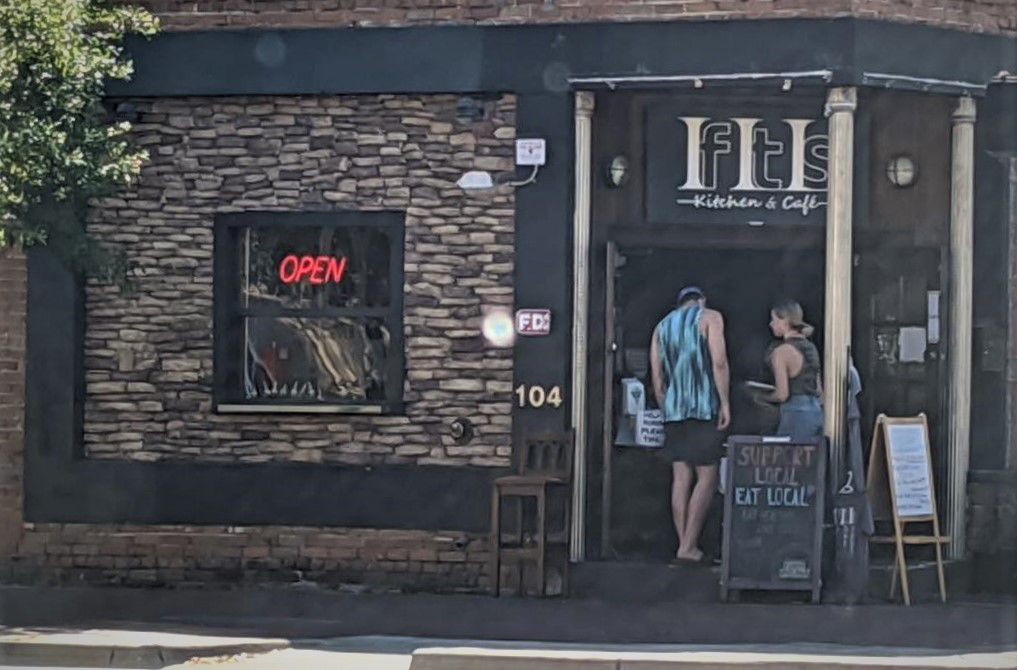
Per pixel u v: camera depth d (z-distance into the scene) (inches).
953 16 555.8
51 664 460.1
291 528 574.2
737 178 568.7
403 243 572.7
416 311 570.9
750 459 533.0
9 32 495.5
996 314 573.6
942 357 576.4
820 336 573.9
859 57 538.6
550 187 561.0
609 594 550.9
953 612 523.5
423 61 565.3
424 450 570.3
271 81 573.3
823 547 534.0
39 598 556.7
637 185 570.9
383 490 569.6
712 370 560.4
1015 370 572.4
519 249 563.2
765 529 530.6
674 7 550.3
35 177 500.4
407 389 571.5
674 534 575.2
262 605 540.1
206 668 446.3
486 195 566.3
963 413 566.3
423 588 565.9
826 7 539.5
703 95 565.3
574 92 559.2
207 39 576.4
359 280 578.9
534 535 556.7
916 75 550.3
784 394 547.5
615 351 576.7
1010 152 572.4
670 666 435.2
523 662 442.3
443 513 566.3
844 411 538.9
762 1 544.1
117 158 522.6
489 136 566.3
